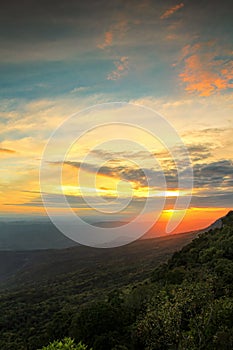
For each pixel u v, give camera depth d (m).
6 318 83.94
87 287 114.56
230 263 48.53
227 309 26.11
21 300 109.75
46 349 17.44
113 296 51.81
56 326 49.75
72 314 52.88
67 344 17.44
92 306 40.62
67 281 132.00
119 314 38.91
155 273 78.94
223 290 35.69
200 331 24.34
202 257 63.94
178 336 25.05
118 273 122.44
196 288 28.91
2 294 130.38
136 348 32.69
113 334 35.53
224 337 23.38
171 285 43.69
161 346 26.03
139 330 29.48
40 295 114.69
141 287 49.19
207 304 26.66
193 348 23.53
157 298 33.00
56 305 93.00
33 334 63.19
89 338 36.94
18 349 51.97
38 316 83.50
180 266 65.06
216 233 82.06
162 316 26.47
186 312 26.94
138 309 41.47
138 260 135.62
